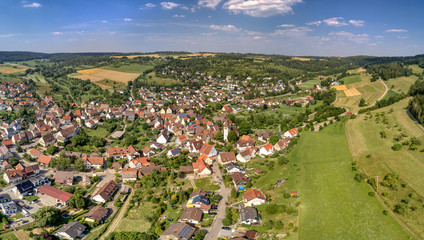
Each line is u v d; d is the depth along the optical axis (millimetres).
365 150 138000
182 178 139375
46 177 136500
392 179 106812
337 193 110500
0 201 114062
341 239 88438
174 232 95312
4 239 95000
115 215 111062
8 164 149500
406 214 92188
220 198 119812
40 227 101062
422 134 138500
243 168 146625
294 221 99562
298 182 124250
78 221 104375
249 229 97500
